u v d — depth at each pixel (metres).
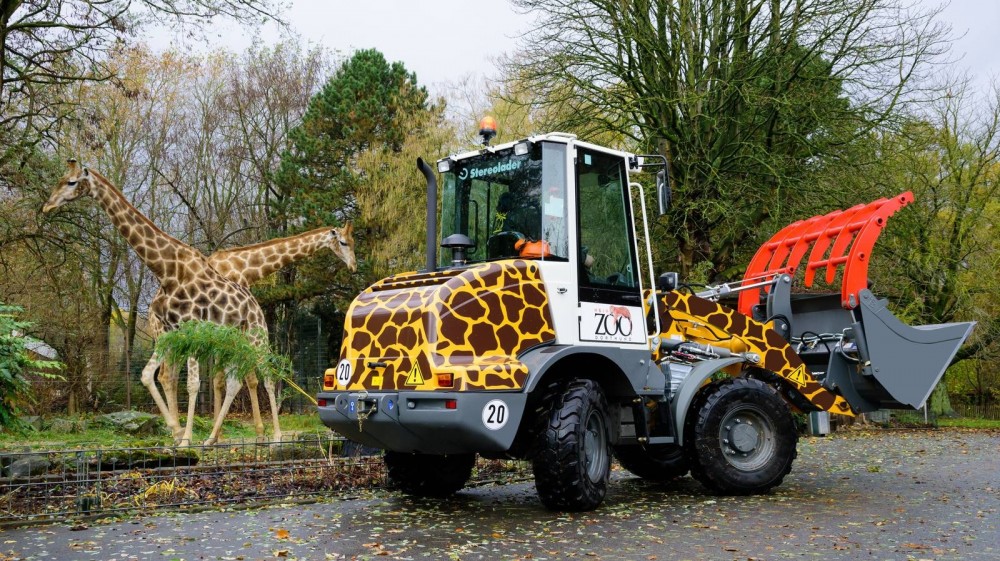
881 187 16.56
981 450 12.55
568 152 6.68
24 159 14.23
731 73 16.20
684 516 6.18
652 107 16.36
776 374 7.72
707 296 8.50
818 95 16.06
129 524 5.87
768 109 16.47
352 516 6.21
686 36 16.47
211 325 8.47
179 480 7.09
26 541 5.28
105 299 22.06
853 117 16.20
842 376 7.81
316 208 23.06
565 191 6.65
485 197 6.98
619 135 17.34
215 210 27.20
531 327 6.29
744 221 17.12
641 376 6.83
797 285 16.64
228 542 5.25
